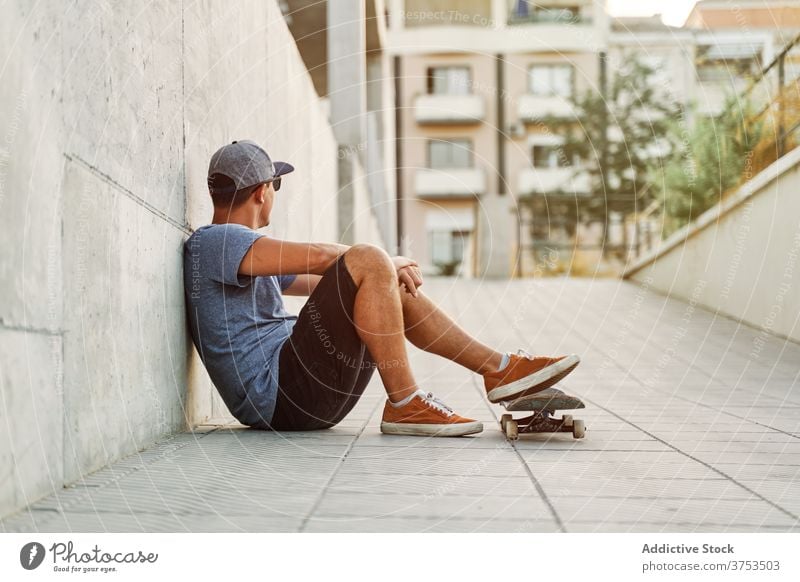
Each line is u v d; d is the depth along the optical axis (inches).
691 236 367.2
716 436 107.1
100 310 80.7
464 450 94.8
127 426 88.9
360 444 98.3
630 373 205.2
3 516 61.1
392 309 102.9
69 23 72.8
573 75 1143.0
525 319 338.6
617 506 68.1
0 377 59.8
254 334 107.7
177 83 110.0
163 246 101.7
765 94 313.9
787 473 82.2
